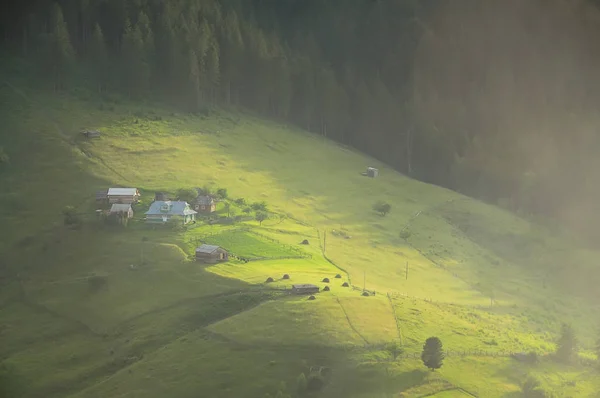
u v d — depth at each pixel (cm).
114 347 15212
